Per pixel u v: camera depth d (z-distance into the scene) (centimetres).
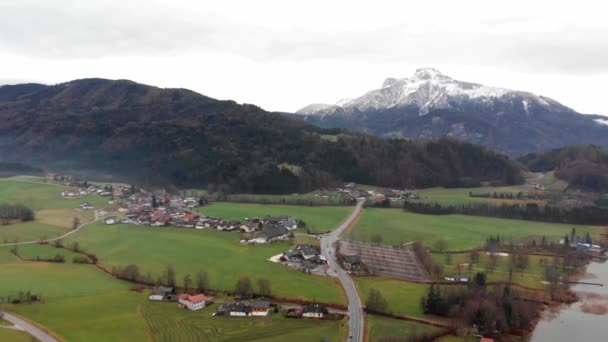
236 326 16925
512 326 18138
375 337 16150
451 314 18100
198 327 16788
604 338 17638
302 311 17975
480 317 17800
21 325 16575
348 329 16762
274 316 17925
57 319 17125
